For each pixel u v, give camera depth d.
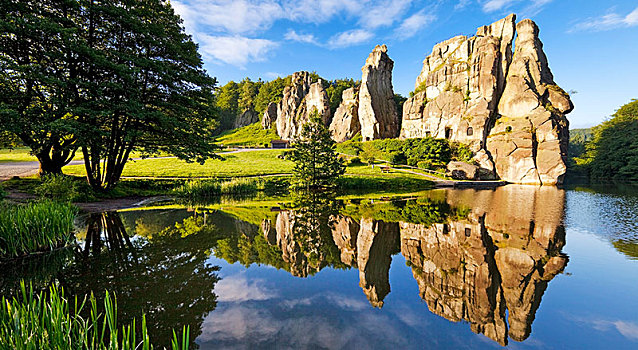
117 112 16.19
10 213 7.79
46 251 7.85
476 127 47.31
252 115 105.25
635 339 4.07
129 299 5.13
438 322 4.54
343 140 68.00
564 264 7.34
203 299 5.27
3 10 12.80
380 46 65.94
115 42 16.80
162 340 3.92
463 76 53.62
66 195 14.38
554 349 3.85
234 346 3.74
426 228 11.60
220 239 9.56
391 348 3.78
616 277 6.43
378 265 7.34
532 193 26.45
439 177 39.53
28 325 2.99
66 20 13.99
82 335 3.13
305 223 12.54
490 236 10.30
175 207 16.19
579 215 14.53
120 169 19.27
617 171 49.97
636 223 12.52
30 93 14.16
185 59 19.23
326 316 4.72
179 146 20.36
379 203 19.17
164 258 7.46
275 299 5.36
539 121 42.47
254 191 25.64
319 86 72.19
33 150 15.12
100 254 7.68
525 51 50.06
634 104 55.81
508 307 5.07
